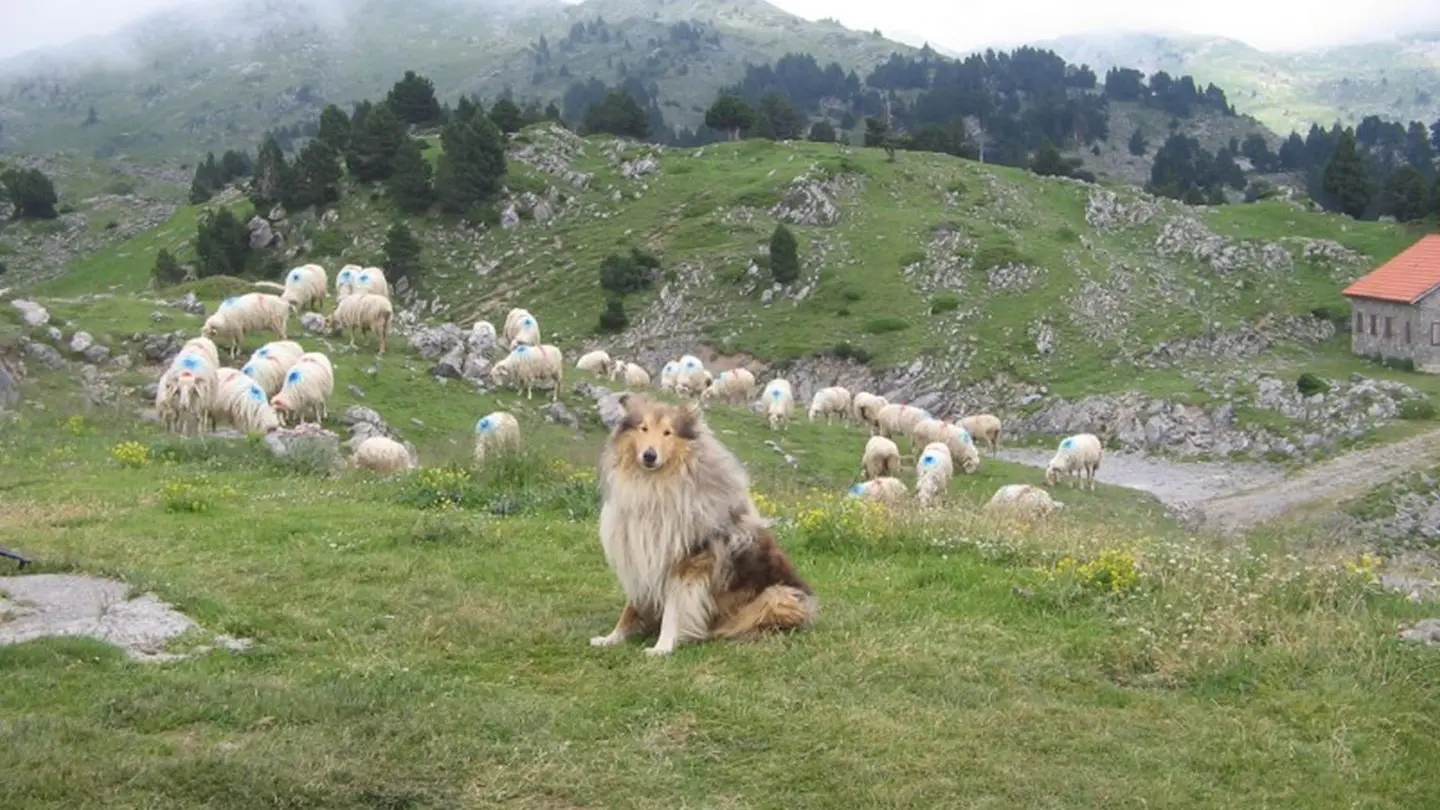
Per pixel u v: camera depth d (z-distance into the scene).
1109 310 70.31
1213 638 8.24
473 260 81.94
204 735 6.32
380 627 8.59
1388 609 9.19
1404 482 46.00
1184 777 6.30
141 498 13.84
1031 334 67.44
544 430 31.16
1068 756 6.54
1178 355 65.88
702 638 8.16
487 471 15.96
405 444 25.48
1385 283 67.12
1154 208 90.06
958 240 78.62
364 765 5.98
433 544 11.42
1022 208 87.25
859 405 44.03
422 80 107.50
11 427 21.08
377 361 33.22
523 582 10.03
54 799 5.52
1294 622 8.52
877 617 8.99
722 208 85.00
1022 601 9.48
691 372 46.91
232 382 24.05
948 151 116.94
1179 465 54.19
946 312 70.56
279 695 6.79
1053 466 40.09
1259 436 54.84
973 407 62.47
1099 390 60.94
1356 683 7.57
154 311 34.12
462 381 33.84
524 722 6.63
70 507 13.18
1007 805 5.91
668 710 6.95
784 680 7.51
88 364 29.61
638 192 89.12
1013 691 7.49
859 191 87.88
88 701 6.71
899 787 6.04
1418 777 6.43
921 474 30.94
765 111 132.75
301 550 10.98
